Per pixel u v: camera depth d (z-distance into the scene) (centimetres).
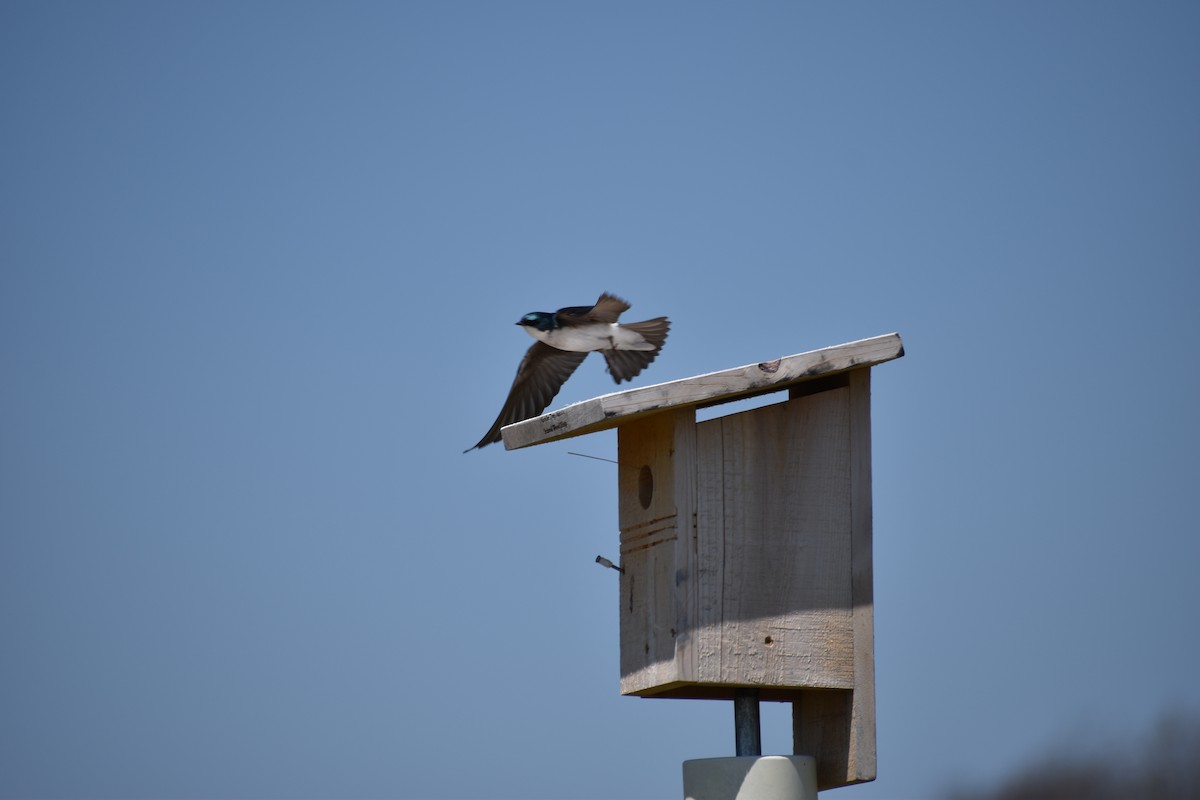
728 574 1092
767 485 1112
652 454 1132
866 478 1127
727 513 1101
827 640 1098
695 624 1077
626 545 1157
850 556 1114
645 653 1117
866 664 1098
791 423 1126
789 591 1100
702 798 1064
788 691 1155
